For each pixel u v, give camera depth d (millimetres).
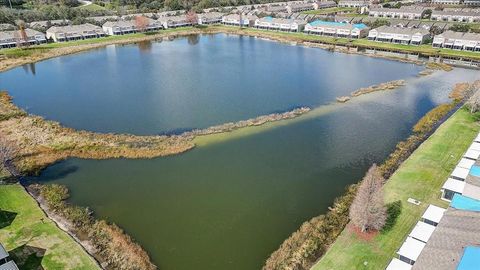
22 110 92812
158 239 50219
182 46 166875
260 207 56562
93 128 83625
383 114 89125
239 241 49875
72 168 66562
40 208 54562
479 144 66500
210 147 73625
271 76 120438
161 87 111000
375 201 48719
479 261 37375
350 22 185875
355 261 44156
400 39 153125
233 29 199875
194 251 48125
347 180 63062
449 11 191000
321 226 50938
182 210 56000
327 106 94250
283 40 174625
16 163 67000
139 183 62562
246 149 73000
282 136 78188
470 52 136250
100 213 55281
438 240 41750
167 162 68562
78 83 115812
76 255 45469
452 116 83375
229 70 127812
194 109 93750
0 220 51250
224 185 61938
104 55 150625
